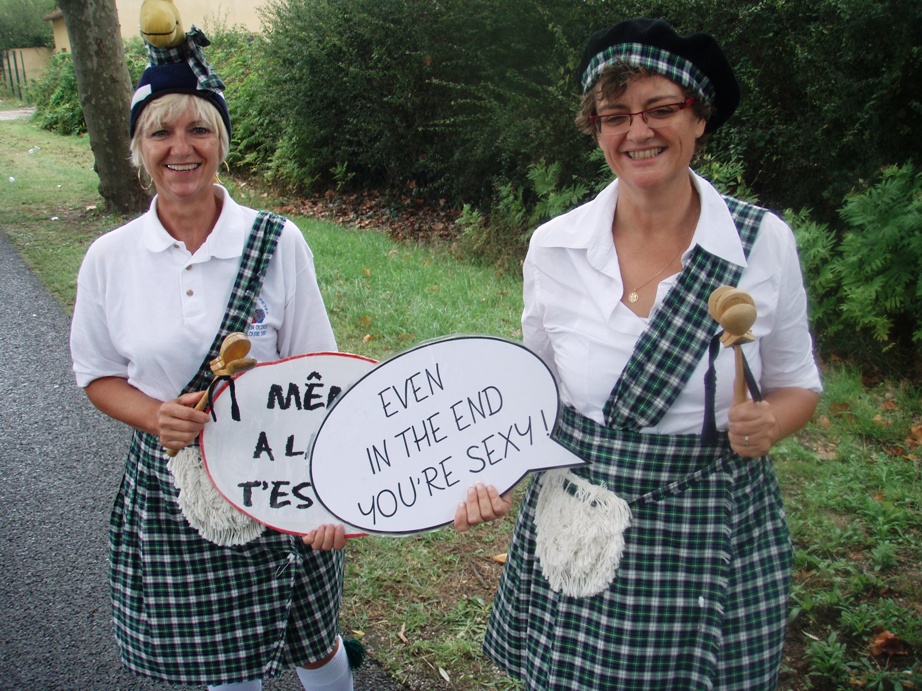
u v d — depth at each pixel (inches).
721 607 67.7
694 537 68.1
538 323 76.8
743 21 241.1
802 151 237.5
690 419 68.2
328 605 88.0
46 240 354.0
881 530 136.9
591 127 73.0
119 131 389.1
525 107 305.7
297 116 418.0
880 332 197.0
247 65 559.8
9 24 1505.9
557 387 72.2
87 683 117.2
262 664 84.4
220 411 78.0
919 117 219.0
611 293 69.6
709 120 71.6
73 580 139.7
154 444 81.2
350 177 418.3
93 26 373.1
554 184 292.7
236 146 500.1
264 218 81.8
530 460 72.4
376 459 74.2
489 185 352.5
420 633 120.2
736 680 68.7
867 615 117.2
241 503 79.0
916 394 192.5
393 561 135.0
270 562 83.1
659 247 69.7
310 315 85.1
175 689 116.3
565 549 69.5
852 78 223.3
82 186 472.7
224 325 79.4
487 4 321.1
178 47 76.4
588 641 70.1
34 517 157.9
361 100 392.2
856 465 158.2
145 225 79.7
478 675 112.7
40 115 834.8
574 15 289.4
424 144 384.8
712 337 66.6
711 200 68.1
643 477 68.6
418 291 259.1
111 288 79.7
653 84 65.7
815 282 209.9
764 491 71.1
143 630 84.0
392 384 73.5
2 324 256.7
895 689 105.0
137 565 83.9
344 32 383.2
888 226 196.2
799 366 72.8
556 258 72.7
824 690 108.9
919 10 203.3
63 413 200.8
